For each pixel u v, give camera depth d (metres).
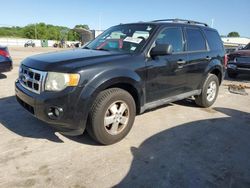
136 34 4.32
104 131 3.48
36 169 2.98
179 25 4.77
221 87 8.32
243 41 42.34
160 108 5.48
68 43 60.06
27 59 3.84
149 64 3.95
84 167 3.06
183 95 4.91
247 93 7.49
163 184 2.80
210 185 2.82
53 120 3.20
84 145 3.61
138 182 2.82
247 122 4.88
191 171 3.07
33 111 3.39
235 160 3.38
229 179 2.95
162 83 4.27
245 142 3.95
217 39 5.85
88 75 3.23
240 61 9.40
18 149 3.42
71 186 2.70
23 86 3.63
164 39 4.34
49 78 3.19
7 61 7.53
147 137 3.96
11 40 58.09
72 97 3.14
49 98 3.14
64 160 3.20
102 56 3.61
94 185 2.73
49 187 2.67
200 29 5.34
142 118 4.79
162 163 3.22
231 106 5.98
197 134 4.17
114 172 2.98
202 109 5.60
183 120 4.80
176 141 3.87
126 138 3.89
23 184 2.70
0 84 7.21
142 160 3.27
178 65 4.52
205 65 5.26
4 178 2.79
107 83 3.37
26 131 3.97
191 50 4.93
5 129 4.02
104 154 3.38
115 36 4.52
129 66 3.67
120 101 3.59
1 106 5.11
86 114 3.27
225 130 4.40
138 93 3.84
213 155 3.49
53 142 3.66
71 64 3.26
